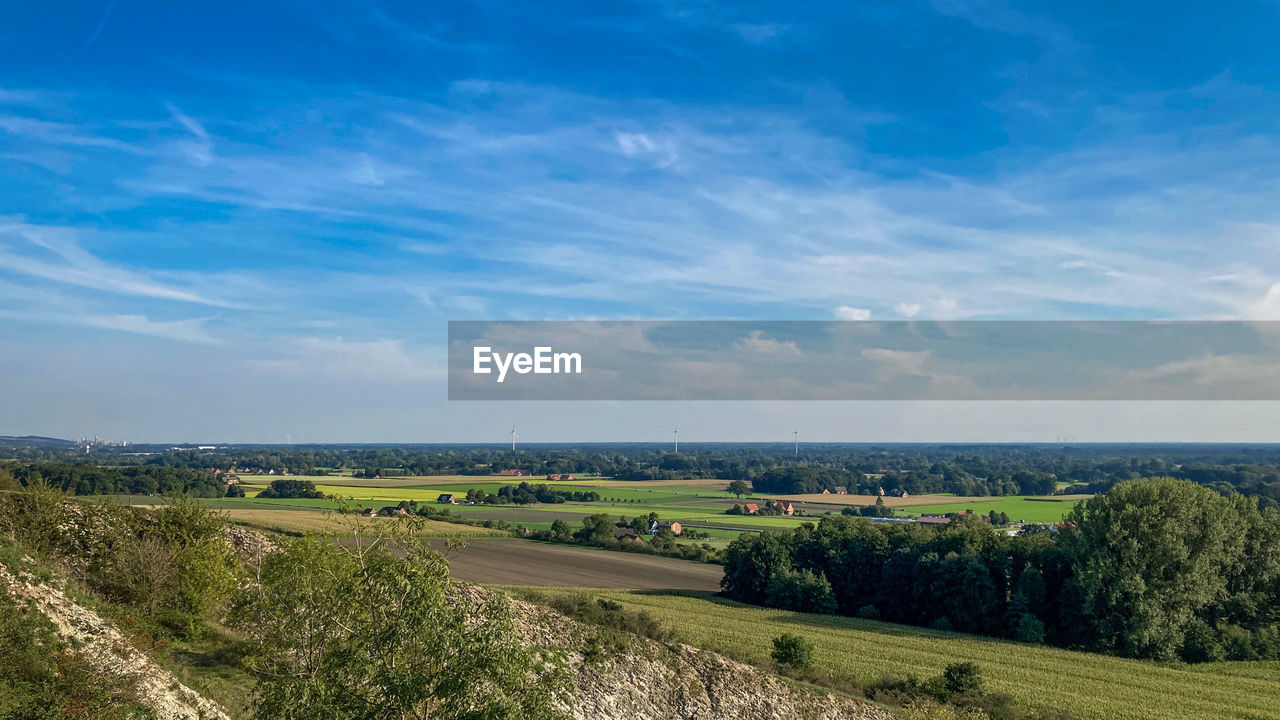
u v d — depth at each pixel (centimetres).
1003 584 8100
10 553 2608
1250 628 7494
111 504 3891
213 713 2414
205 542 3634
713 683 4472
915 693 5041
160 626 3094
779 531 14438
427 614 1842
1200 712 5062
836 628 7438
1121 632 7294
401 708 1764
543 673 1919
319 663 2092
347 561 2169
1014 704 5069
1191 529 7506
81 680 2128
